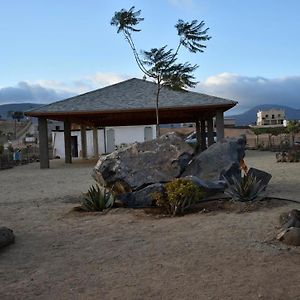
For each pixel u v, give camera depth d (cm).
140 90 2900
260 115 11794
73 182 1769
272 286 493
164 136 1247
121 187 1142
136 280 535
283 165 2150
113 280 540
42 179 1966
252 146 4703
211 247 668
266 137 5681
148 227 831
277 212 916
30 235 809
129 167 1159
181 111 2822
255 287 492
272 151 3669
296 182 1435
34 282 547
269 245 664
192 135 4747
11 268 610
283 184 1391
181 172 1170
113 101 2742
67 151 3234
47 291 513
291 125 4947
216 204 1014
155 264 596
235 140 1321
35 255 673
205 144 3653
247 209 955
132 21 2511
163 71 2481
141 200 1059
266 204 1003
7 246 730
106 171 1159
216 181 1132
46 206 1153
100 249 690
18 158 3522
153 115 3084
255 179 1088
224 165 1218
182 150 1194
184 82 2511
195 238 727
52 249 704
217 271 554
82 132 3903
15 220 962
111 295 490
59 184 1712
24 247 723
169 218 909
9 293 511
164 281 526
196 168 1215
